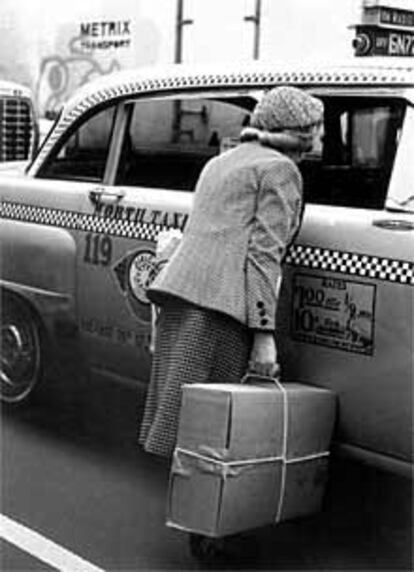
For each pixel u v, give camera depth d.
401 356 4.35
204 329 4.44
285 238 4.43
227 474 4.15
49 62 12.05
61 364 6.08
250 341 4.50
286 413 4.32
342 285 4.51
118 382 5.71
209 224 4.49
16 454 5.63
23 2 12.09
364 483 5.12
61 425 6.07
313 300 4.60
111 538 4.69
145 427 4.65
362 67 4.79
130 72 5.83
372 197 4.60
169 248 4.87
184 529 4.26
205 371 4.46
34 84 12.16
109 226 5.55
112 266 5.54
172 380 4.49
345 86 4.79
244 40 10.14
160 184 5.46
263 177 4.42
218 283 4.41
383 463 4.50
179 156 5.42
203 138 5.34
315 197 4.80
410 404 4.35
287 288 4.68
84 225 5.71
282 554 4.57
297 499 4.44
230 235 4.43
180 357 4.46
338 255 4.52
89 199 5.70
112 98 5.76
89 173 5.82
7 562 4.46
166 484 5.30
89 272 5.69
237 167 4.48
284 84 5.02
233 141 5.21
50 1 11.90
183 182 5.38
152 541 4.66
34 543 4.63
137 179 5.56
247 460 4.21
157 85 5.57
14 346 6.31
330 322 4.55
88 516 4.92
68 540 4.67
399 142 4.56
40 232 5.94
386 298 4.38
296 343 4.67
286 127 4.51
